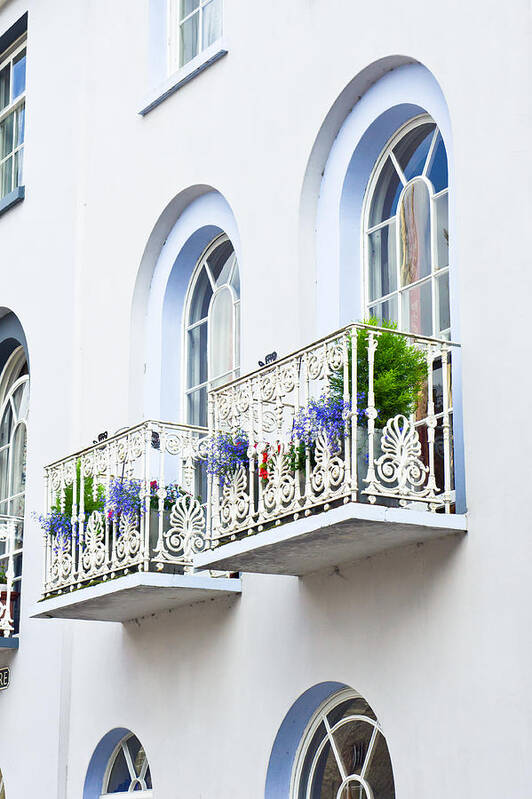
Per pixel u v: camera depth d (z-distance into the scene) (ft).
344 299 33.40
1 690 44.09
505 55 28.78
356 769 30.89
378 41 32.58
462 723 27.27
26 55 49.52
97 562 35.68
